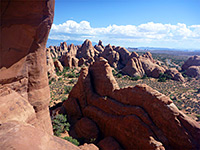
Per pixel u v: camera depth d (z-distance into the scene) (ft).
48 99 31.40
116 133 64.64
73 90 97.55
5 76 20.06
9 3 15.98
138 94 63.26
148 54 393.91
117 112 68.64
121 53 385.70
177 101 149.18
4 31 17.21
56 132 70.49
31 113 23.04
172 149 48.26
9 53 19.12
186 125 47.67
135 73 291.79
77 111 88.38
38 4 18.97
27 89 25.57
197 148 44.16
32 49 23.44
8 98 20.22
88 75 93.40
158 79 273.54
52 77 207.82
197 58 358.02
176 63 526.16
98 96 85.76
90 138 70.44
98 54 423.23
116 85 82.99
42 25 21.97
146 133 52.03
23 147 10.74
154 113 54.90
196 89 203.41
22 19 18.40
